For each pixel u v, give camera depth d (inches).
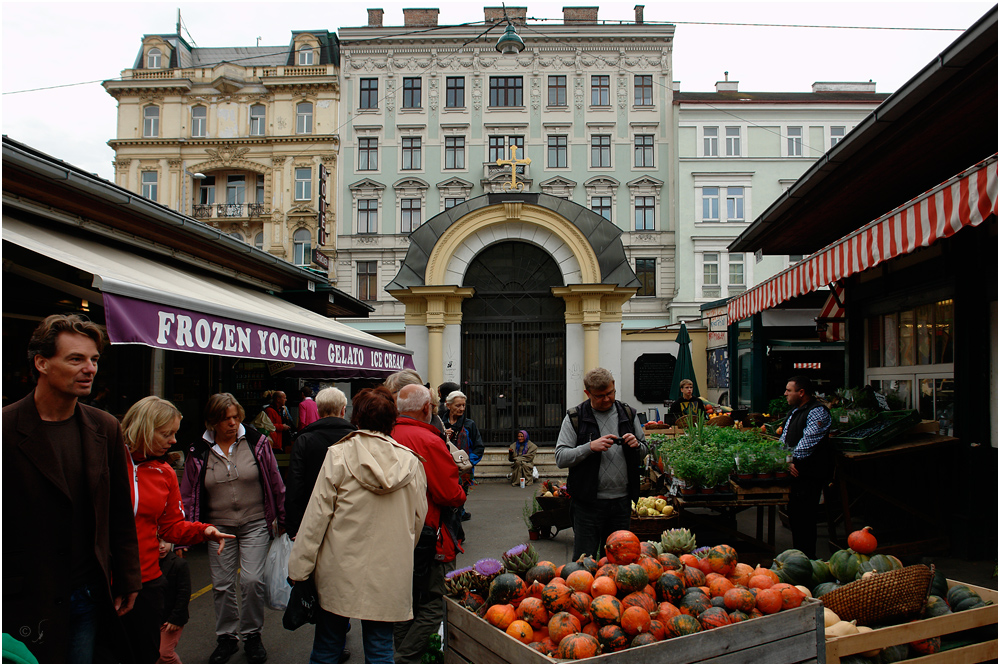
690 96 1441.9
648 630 115.0
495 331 568.4
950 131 226.7
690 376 556.1
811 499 229.1
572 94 1429.6
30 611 101.4
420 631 164.9
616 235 555.5
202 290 281.3
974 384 260.8
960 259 267.0
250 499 182.2
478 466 527.2
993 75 183.6
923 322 306.2
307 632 199.6
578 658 106.7
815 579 159.6
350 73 1429.6
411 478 138.8
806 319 572.7
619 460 195.2
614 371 550.9
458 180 1402.6
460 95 1434.5
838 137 1384.1
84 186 242.1
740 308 409.7
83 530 109.9
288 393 631.8
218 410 182.2
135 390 383.6
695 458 232.1
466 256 562.6
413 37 1424.7
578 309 553.0
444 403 326.0
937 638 135.0
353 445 137.6
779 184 1378.0
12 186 229.6
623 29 1418.6
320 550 134.2
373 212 1413.6
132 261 277.0
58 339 106.1
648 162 1423.5
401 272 561.0
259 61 1620.3
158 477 146.5
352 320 1375.5
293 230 1392.7
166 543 154.6
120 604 116.8
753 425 409.7
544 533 316.8
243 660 176.9
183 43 1587.1
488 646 118.5
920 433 272.7
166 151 1411.2
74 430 110.9
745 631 116.0
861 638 126.7
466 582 133.0
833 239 392.8
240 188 1437.0
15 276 265.0
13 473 102.3
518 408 562.6
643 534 237.5
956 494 264.7
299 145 1402.6
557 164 1428.4
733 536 241.8
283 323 248.4
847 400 301.6
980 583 225.8
